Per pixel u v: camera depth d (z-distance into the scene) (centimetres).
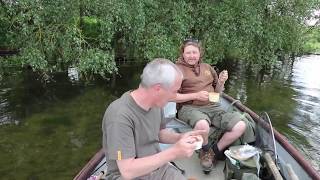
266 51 1075
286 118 807
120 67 1216
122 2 796
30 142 667
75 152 630
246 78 1176
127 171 238
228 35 973
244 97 969
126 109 244
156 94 241
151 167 238
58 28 801
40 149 641
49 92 972
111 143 239
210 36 971
